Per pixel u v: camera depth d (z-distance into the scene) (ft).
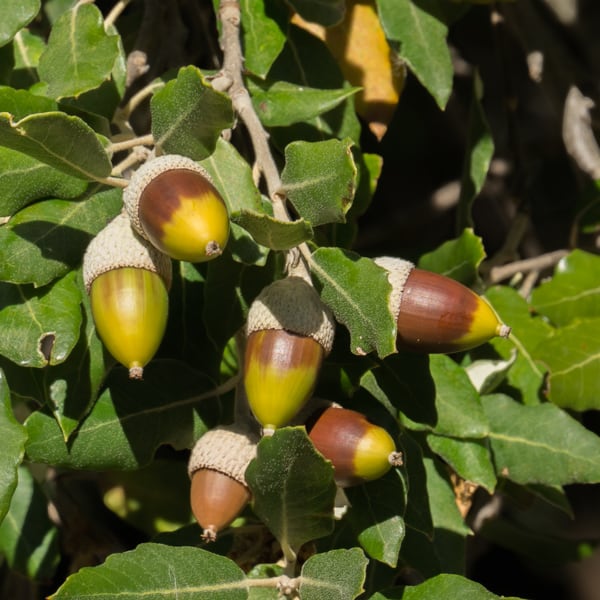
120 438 1.87
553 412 1.98
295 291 1.79
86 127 1.78
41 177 1.84
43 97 1.88
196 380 1.90
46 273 1.83
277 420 1.78
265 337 1.78
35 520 2.05
